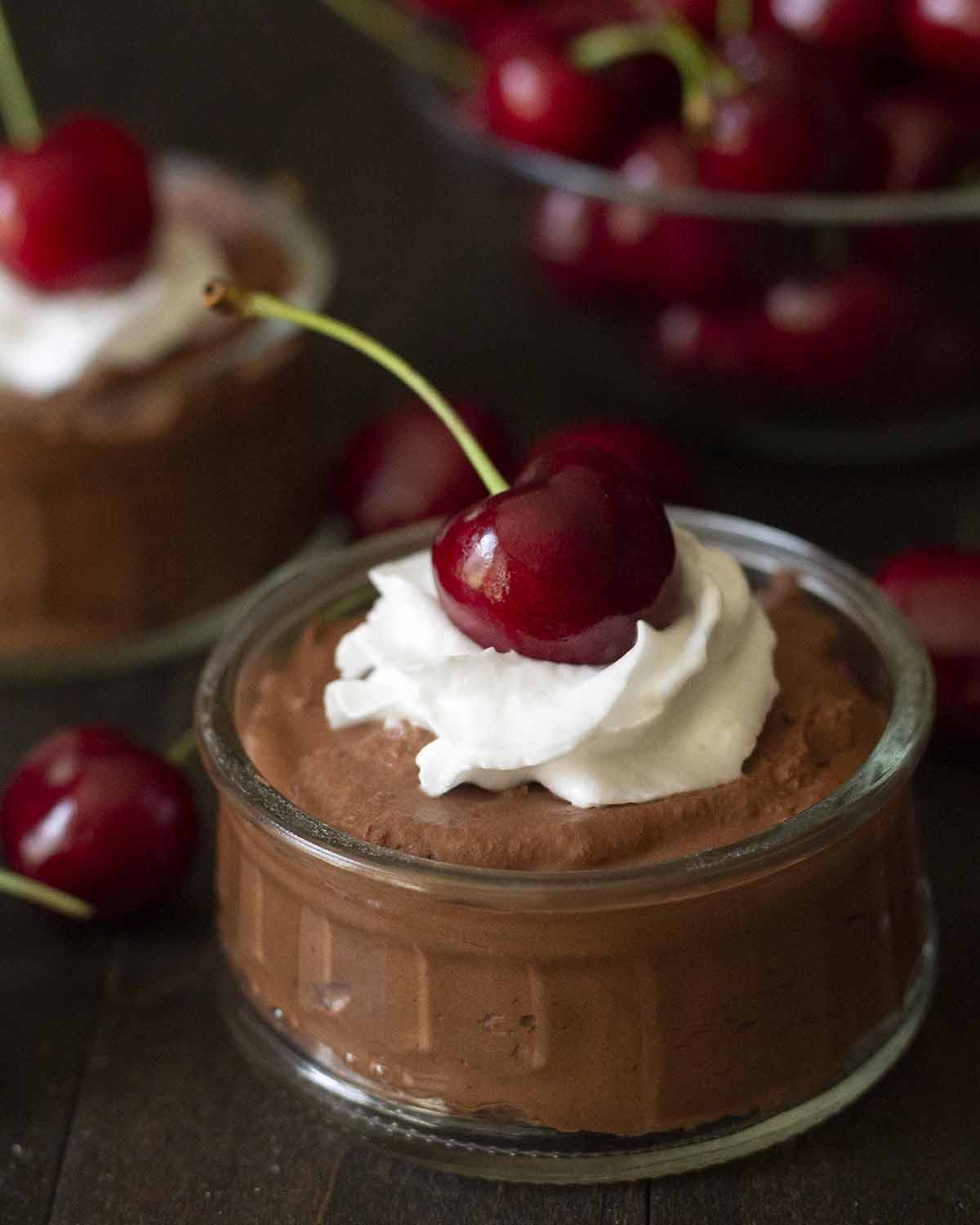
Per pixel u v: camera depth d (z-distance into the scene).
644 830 0.40
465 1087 0.41
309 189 0.64
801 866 0.40
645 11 0.54
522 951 0.40
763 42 0.52
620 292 0.54
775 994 0.41
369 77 0.69
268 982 0.42
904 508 0.54
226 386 0.50
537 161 0.53
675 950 0.40
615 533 0.41
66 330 0.50
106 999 0.45
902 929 0.42
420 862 0.40
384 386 0.58
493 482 0.42
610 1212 0.41
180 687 0.51
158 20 0.71
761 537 0.45
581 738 0.40
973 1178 0.42
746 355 0.53
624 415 0.57
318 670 0.43
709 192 0.52
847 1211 0.41
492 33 0.55
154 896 0.46
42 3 0.71
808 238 0.51
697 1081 0.41
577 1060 0.40
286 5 0.71
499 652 0.41
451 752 0.40
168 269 0.51
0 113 0.65
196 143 0.66
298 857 0.41
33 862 0.46
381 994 0.41
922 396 0.53
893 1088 0.43
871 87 0.53
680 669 0.41
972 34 0.51
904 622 0.43
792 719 0.42
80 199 0.50
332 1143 0.42
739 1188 0.41
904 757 0.41
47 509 0.50
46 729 0.50
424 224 0.63
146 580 0.51
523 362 0.58
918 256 0.51
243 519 0.52
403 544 0.45
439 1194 0.42
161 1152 0.43
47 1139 0.43
